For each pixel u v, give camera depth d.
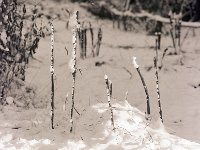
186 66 6.61
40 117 4.64
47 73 5.78
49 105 5.00
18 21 5.80
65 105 4.76
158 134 4.29
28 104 4.97
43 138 4.18
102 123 4.43
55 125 4.46
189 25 7.93
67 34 7.05
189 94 5.80
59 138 4.19
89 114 4.63
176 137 4.31
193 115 5.19
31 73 5.67
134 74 6.23
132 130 4.32
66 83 5.61
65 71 5.88
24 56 5.26
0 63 5.05
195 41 7.55
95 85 5.70
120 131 4.28
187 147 4.07
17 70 5.25
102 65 6.36
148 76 6.21
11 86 5.14
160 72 6.38
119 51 6.89
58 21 7.34
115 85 5.88
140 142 4.14
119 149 4.04
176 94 5.78
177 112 5.27
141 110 5.29
